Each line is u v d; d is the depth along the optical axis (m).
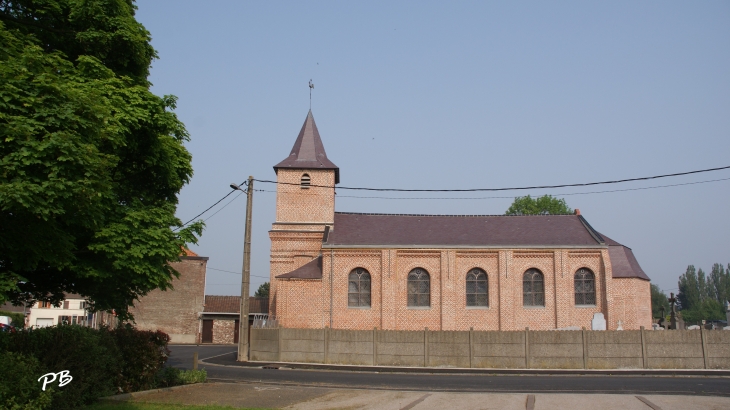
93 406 16.30
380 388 21.95
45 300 20.55
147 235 19.23
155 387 21.12
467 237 44.31
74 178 14.02
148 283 19.69
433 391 21.00
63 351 15.75
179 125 22.45
